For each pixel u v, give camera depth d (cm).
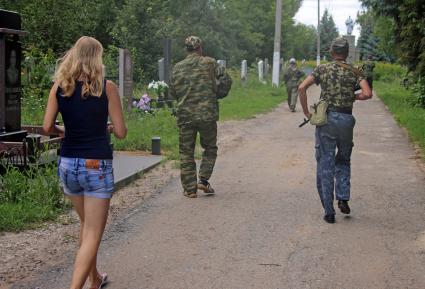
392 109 2106
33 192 684
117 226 646
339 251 565
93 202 412
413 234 623
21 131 894
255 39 5297
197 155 1098
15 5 2086
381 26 2561
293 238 605
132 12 2622
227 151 1176
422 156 1111
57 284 479
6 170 733
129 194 799
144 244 584
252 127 1608
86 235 414
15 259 536
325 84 651
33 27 2069
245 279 493
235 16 4897
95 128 408
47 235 605
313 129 1567
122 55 1529
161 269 516
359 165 1021
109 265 525
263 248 573
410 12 1984
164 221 667
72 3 2161
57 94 410
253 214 697
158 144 1102
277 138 1377
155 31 2669
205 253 558
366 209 725
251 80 3484
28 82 1547
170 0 3256
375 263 533
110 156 416
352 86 650
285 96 2830
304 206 736
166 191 817
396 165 1021
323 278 496
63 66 409
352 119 653
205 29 3603
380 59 6012
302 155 1124
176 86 764
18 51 893
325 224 657
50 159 825
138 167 944
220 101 2344
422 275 504
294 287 476
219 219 675
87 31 2364
